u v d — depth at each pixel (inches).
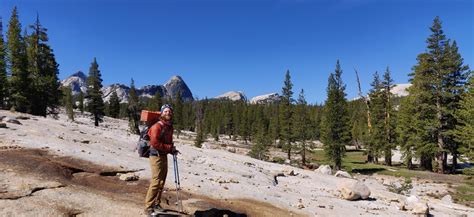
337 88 2103.8
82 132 853.8
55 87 2299.5
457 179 1605.6
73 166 471.2
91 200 358.9
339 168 2015.3
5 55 2021.4
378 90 2452.0
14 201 317.4
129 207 358.3
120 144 805.2
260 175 789.9
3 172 385.4
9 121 729.0
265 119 4650.6
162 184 335.0
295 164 1593.3
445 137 1860.2
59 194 356.8
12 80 1994.3
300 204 568.1
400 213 668.1
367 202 719.1
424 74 1968.5
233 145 3668.8
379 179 1641.2
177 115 4338.1
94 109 3105.3
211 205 437.4
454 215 761.6
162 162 331.9
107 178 469.4
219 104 6427.2
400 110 2229.3
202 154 963.3
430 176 1685.5
